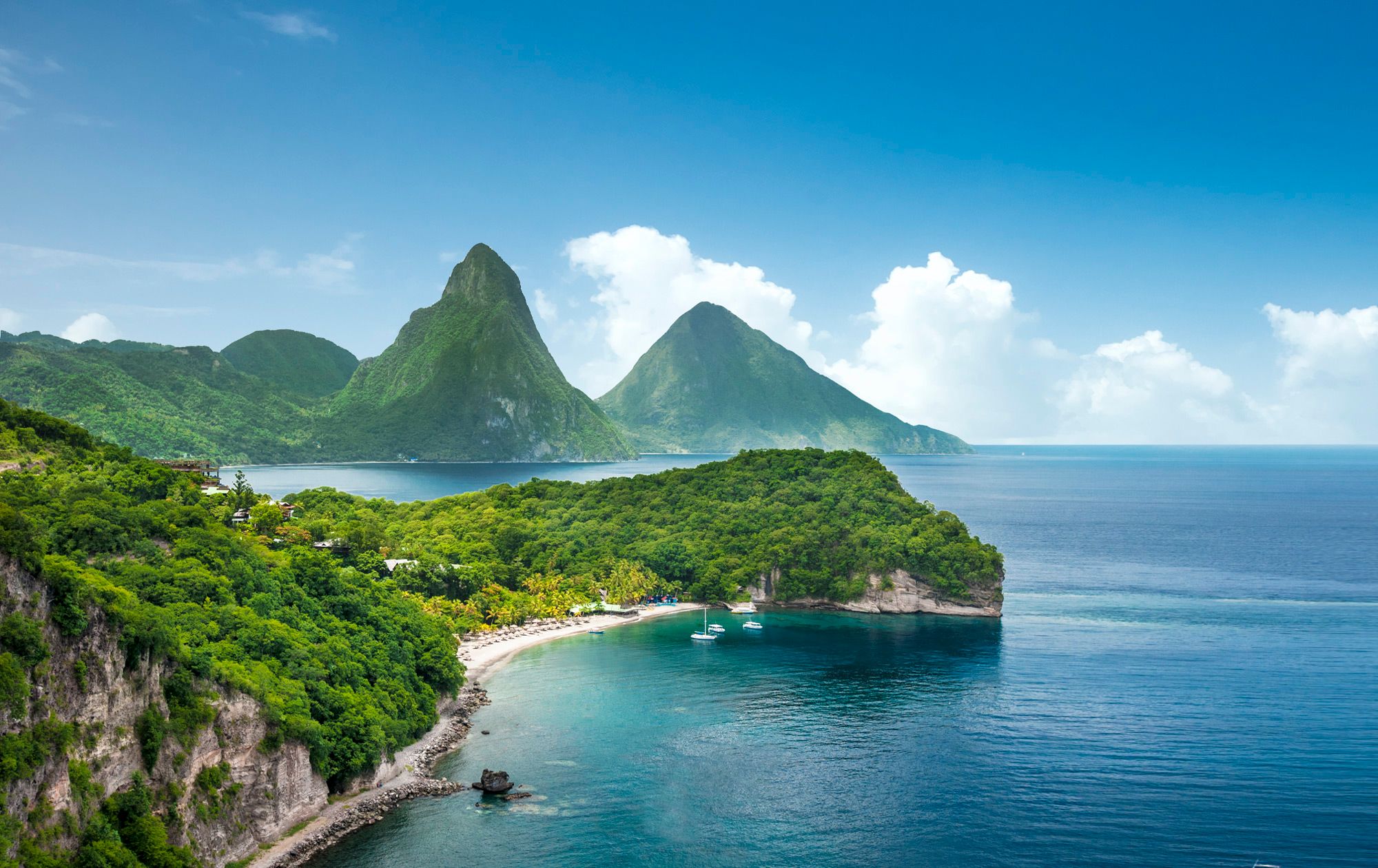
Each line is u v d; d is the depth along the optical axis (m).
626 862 101.62
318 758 110.50
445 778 125.31
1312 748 135.50
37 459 183.38
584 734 143.88
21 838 70.25
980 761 131.62
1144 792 120.12
